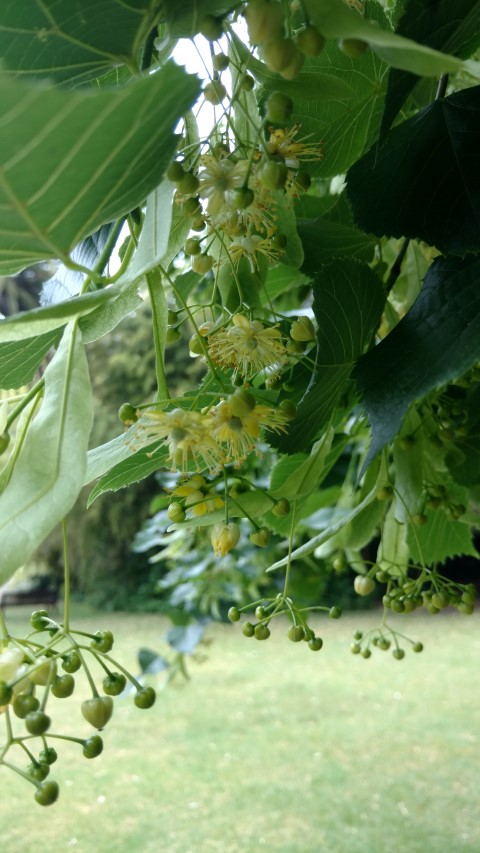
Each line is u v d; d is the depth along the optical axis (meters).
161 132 0.09
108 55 0.11
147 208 0.11
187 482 0.14
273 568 0.17
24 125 0.07
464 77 0.18
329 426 0.17
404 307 0.22
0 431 0.12
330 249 0.19
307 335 0.15
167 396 0.13
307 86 0.12
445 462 0.19
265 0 0.09
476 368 0.18
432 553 0.24
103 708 0.11
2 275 0.10
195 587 0.59
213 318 0.16
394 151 0.15
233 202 0.12
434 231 0.14
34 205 0.09
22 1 0.09
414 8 0.13
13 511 0.10
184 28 0.11
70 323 0.11
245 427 0.13
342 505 0.29
